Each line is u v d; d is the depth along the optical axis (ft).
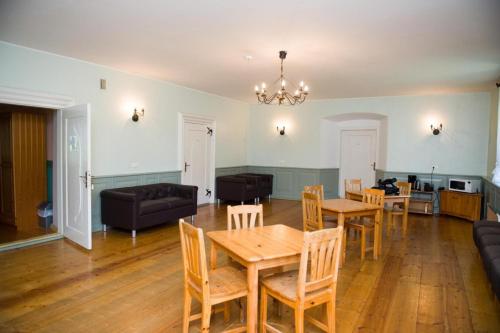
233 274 8.01
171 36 12.00
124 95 17.84
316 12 9.70
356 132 28.07
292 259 7.59
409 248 14.79
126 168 18.21
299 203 26.11
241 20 10.42
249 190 24.56
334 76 17.84
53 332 7.74
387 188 17.71
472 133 21.67
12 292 9.75
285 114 28.27
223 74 17.99
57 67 14.61
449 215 21.89
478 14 9.57
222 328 8.08
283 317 8.77
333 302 7.34
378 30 10.98
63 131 15.01
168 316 8.55
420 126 23.16
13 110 17.10
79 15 10.27
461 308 9.22
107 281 10.61
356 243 15.56
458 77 17.52
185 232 7.26
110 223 16.22
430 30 10.89
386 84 19.72
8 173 17.67
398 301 9.62
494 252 9.61
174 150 21.48
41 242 14.56
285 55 13.83
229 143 27.09
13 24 11.04
